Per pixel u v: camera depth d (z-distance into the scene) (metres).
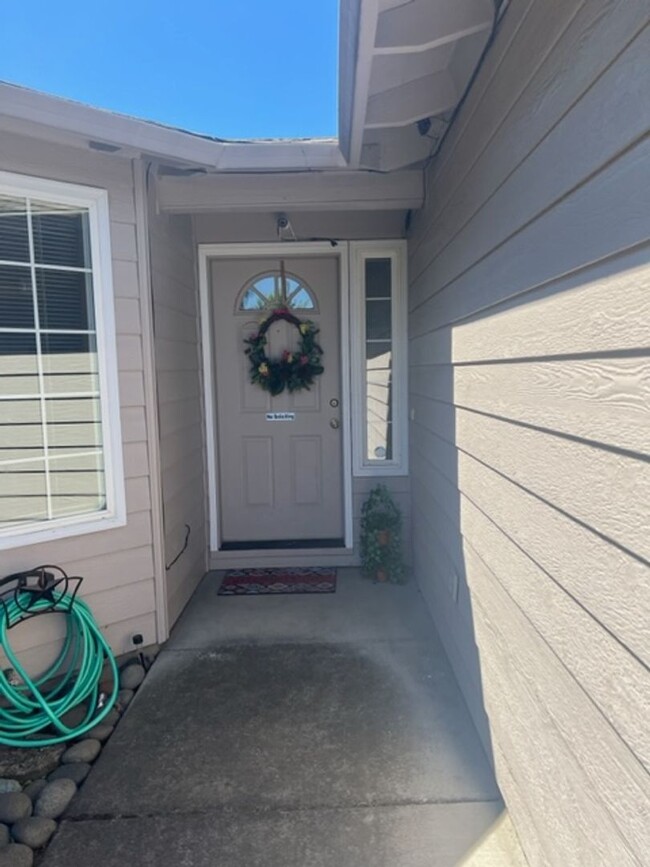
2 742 2.17
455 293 2.31
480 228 1.91
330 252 3.79
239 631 3.08
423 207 3.11
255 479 4.06
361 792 1.89
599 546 1.08
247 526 4.09
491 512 1.82
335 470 4.05
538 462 1.38
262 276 3.92
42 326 2.59
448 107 2.25
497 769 1.87
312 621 3.17
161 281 3.07
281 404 4.02
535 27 1.38
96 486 2.78
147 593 2.90
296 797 1.88
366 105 2.10
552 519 1.30
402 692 2.47
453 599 2.50
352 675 2.62
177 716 2.35
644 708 0.94
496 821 1.75
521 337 1.49
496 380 1.73
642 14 0.89
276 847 1.69
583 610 1.16
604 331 1.04
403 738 2.16
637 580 0.95
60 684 2.48
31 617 2.51
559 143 1.23
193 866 1.64
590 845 1.16
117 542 2.79
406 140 2.76
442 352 2.62
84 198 2.62
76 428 2.71
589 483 1.11
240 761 2.07
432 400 2.92
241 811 1.83
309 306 3.95
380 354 3.88
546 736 1.39
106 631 2.78
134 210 2.76
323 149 2.77
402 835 1.71
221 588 3.65
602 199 1.04
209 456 3.91
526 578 1.50
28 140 2.44
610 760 1.07
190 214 3.42
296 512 4.08
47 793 1.88
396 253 3.78
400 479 3.89
